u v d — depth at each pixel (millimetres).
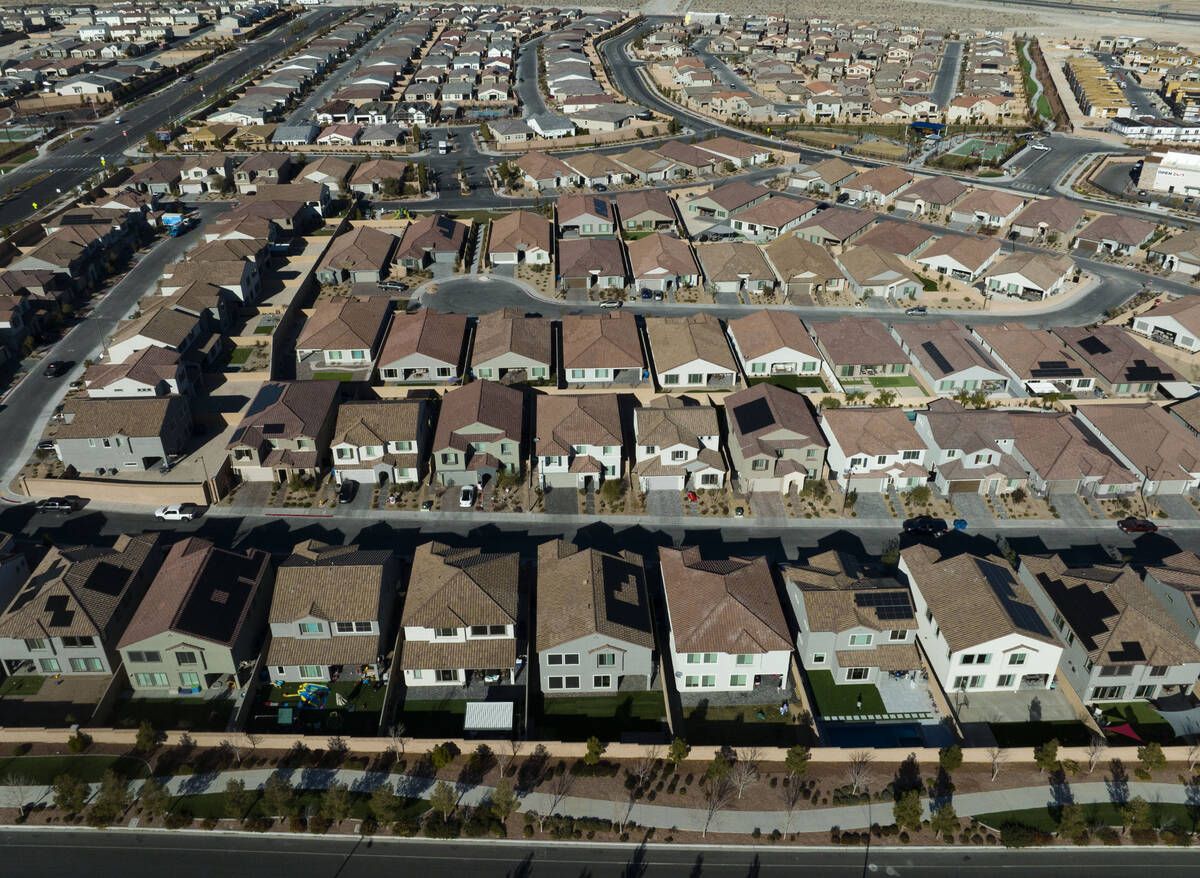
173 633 61781
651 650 63719
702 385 104250
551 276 133500
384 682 66250
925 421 90625
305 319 119562
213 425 96312
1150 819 55500
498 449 87938
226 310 116562
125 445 87438
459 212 158625
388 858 54156
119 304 123250
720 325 113562
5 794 57094
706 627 64188
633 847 54844
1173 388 102438
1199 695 65375
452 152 194375
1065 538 81938
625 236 147625
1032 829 55219
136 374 94562
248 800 56938
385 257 134250
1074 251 145625
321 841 55094
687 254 134500
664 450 86625
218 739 60000
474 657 65000
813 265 129500
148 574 71625
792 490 87875
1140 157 193250
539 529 82500
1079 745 61844
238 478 88500
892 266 129125
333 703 64312
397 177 168875
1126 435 91688
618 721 63562
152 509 84312
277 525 82438
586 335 107938
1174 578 70500
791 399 92625
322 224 152375
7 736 60188
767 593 67688
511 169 178625
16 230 140125
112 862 53531
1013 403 100875
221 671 64188
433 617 64750
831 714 64062
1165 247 140250
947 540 81625
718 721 63594
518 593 71500
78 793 55281
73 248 126250
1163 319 115938
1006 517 84750
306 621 65250
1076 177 181125
